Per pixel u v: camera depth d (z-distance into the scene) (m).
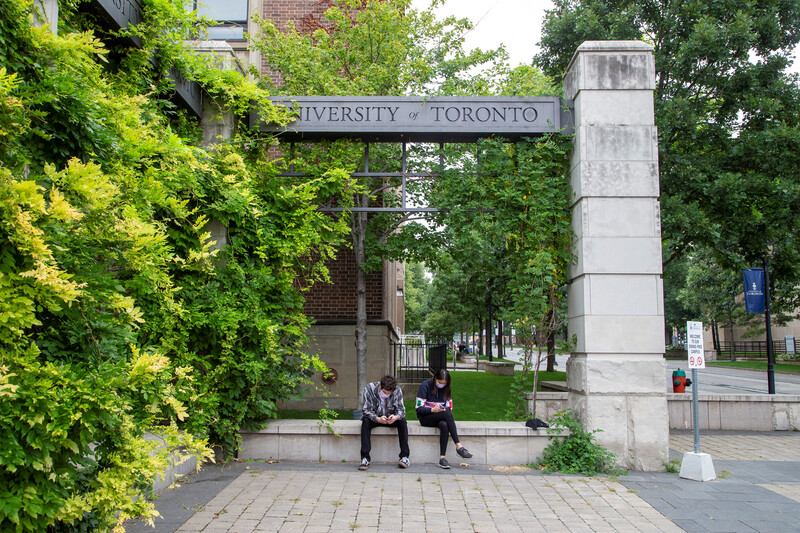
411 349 16.89
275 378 7.29
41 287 2.90
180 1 6.27
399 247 11.04
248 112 7.86
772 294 15.37
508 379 17.80
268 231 7.36
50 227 3.08
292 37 11.07
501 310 8.07
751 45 11.27
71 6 4.77
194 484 6.16
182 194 6.62
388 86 11.11
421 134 7.95
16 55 3.40
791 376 27.41
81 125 3.79
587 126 7.52
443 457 7.14
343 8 11.83
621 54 7.64
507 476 6.77
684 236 11.11
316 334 12.41
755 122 11.52
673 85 11.80
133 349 3.46
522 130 7.81
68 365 3.03
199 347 7.01
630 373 7.21
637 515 5.41
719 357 42.78
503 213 7.79
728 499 5.96
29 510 2.80
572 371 7.78
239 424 7.29
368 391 7.23
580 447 7.07
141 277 4.69
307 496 5.79
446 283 27.31
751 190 10.62
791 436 10.18
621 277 7.31
